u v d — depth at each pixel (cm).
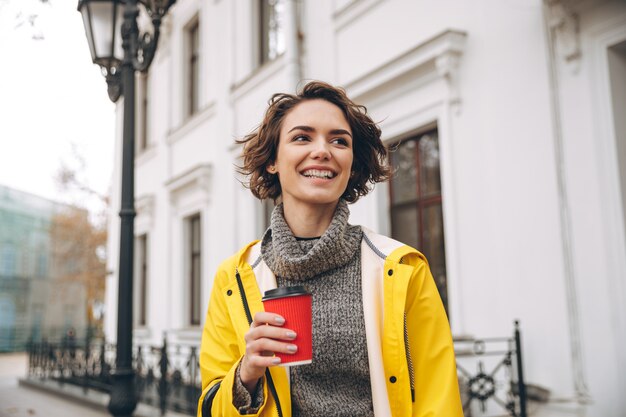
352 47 690
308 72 757
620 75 433
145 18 1282
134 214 434
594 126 432
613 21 424
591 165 432
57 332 3212
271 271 151
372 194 640
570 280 438
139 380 805
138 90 1323
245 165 167
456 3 555
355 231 151
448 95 554
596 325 421
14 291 3027
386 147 174
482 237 514
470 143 534
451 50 542
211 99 1004
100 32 486
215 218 955
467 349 508
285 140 151
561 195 449
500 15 510
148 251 1211
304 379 140
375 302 141
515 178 486
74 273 2555
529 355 463
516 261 480
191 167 1047
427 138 608
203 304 963
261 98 845
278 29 864
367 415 136
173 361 1022
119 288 427
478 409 491
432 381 137
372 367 136
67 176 2389
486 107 519
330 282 145
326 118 149
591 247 429
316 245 142
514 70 493
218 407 140
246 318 147
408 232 619
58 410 819
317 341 139
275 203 179
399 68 602
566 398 427
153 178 1212
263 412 138
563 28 454
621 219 414
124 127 445
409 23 609
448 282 546
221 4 998
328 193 146
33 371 1272
